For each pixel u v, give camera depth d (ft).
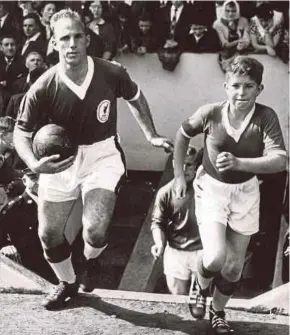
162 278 33.30
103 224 20.66
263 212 33.91
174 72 38.01
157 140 21.50
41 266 29.53
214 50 37.63
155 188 37.04
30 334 21.06
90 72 20.34
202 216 20.18
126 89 21.12
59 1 36.83
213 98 37.96
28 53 35.76
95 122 20.65
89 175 20.98
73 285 22.54
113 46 36.19
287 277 30.32
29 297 23.45
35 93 20.42
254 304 23.08
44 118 21.63
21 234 29.14
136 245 32.89
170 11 37.70
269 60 37.19
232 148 19.74
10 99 34.58
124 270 32.04
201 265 20.10
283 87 37.29
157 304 23.12
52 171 20.20
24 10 37.52
